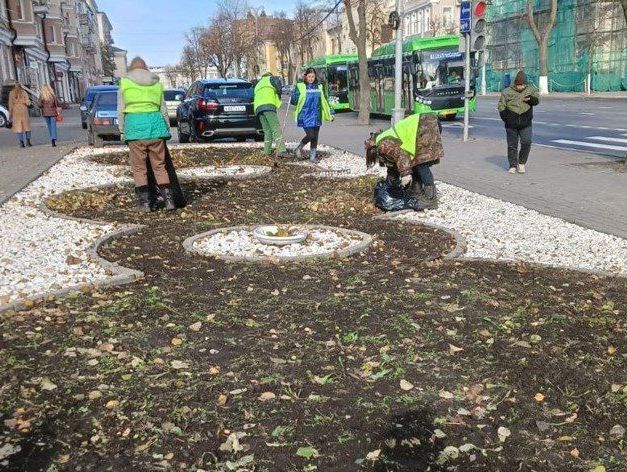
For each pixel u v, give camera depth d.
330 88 40.09
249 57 75.19
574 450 3.08
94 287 5.32
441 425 3.29
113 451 3.07
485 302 4.99
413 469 2.94
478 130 23.06
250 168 13.49
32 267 6.05
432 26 62.12
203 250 6.48
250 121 18.69
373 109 33.62
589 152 15.16
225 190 10.62
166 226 7.87
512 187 10.59
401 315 4.73
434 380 3.77
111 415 3.37
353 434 3.21
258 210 8.91
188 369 3.90
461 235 7.16
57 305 4.94
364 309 4.85
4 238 7.25
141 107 8.38
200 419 3.34
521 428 3.28
